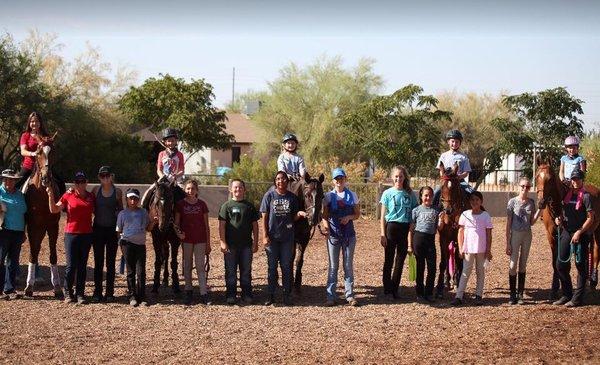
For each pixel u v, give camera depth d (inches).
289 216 458.3
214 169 1800.0
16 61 1439.5
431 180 1283.2
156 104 1674.5
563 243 450.9
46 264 619.2
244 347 351.9
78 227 454.3
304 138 1878.7
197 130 1662.2
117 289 512.4
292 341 364.2
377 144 1243.8
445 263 479.8
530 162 1261.1
